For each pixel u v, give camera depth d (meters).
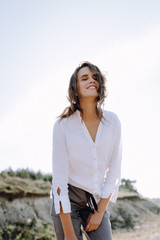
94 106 2.28
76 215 2.26
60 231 2.22
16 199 7.80
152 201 12.82
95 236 2.21
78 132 2.21
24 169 9.62
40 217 7.60
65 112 2.31
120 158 2.38
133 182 13.50
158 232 8.20
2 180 8.48
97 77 2.28
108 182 2.30
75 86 2.29
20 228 6.81
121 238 7.49
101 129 2.24
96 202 2.30
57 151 2.22
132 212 10.70
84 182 2.21
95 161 2.18
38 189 8.65
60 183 2.18
